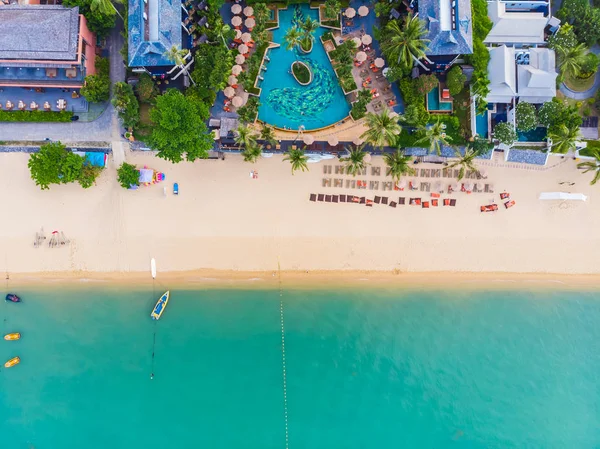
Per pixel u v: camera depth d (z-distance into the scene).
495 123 48.47
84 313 49.75
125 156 48.69
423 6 43.75
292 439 49.16
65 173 44.47
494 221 50.12
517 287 50.59
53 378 49.47
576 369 50.22
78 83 46.19
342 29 48.78
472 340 50.25
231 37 47.28
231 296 49.78
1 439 49.16
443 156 48.69
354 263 50.00
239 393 49.41
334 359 49.75
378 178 49.31
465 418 49.72
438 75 47.88
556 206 50.25
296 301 49.84
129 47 43.03
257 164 49.31
